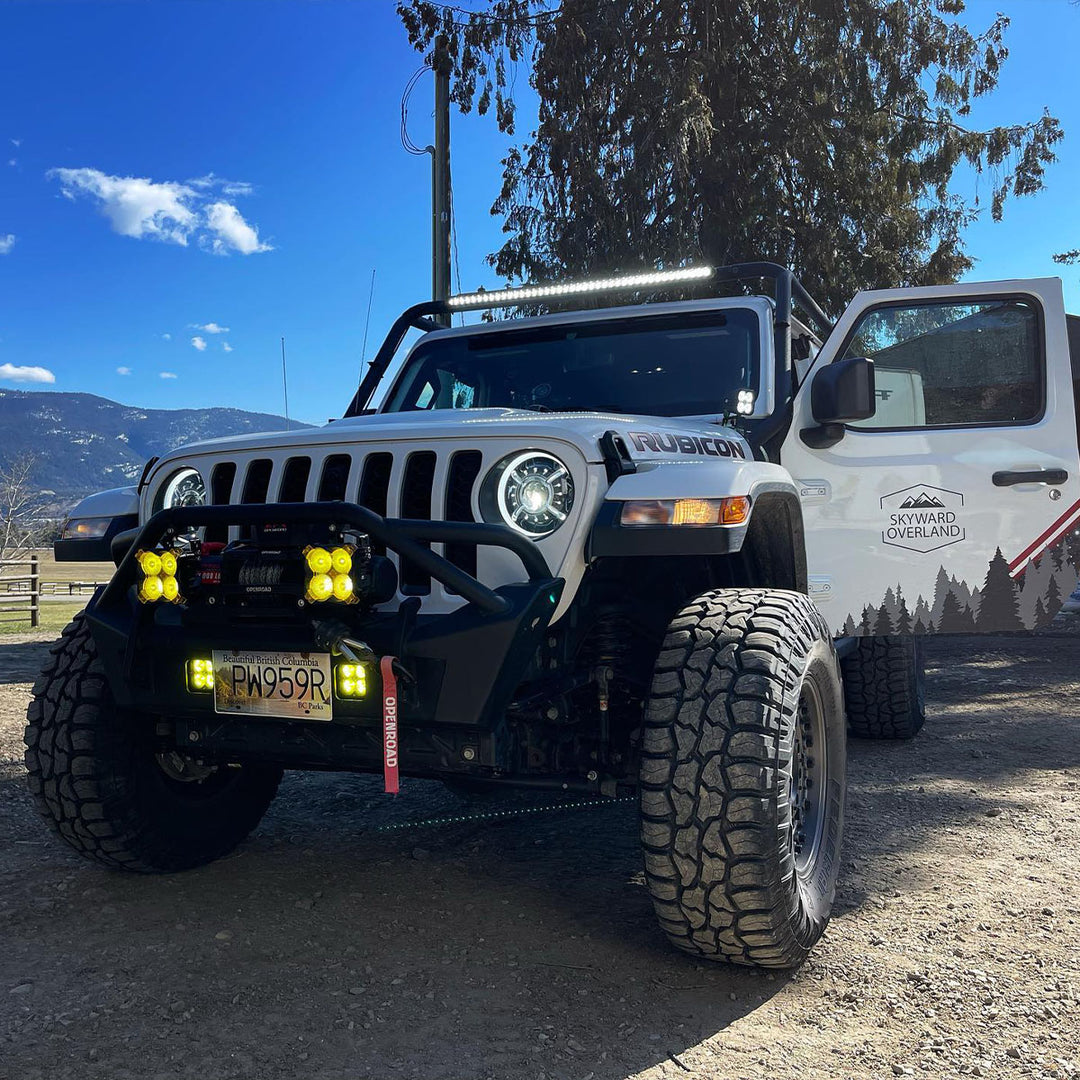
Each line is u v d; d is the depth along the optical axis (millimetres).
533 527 2512
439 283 12883
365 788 4367
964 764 4656
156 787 3072
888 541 3557
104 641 2682
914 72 14820
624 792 2742
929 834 3561
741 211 13516
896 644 4934
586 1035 2148
